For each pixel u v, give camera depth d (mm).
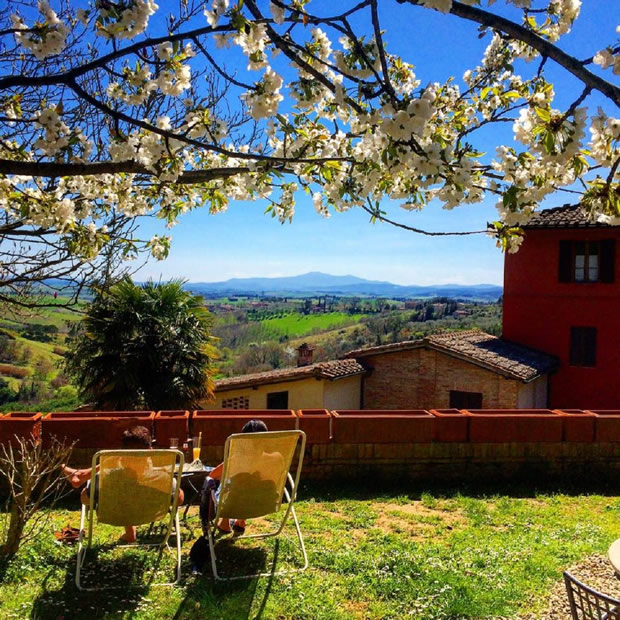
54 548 4555
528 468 6898
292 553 4629
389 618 3670
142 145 2869
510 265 17547
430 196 3451
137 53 2492
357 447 6672
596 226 15469
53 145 2732
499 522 5629
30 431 5984
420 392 15781
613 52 2186
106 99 4188
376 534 5156
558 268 16781
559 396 16766
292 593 3951
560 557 4680
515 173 2793
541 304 17062
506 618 3662
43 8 2441
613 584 4195
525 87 3279
